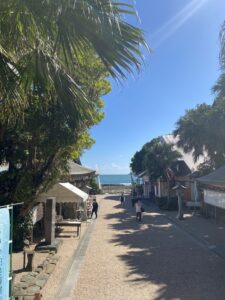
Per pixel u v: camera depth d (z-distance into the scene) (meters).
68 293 9.68
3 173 13.91
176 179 38.34
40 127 10.23
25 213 14.66
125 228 23.14
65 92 6.05
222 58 10.99
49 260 13.34
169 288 9.91
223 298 8.91
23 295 9.23
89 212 31.27
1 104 6.20
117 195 67.25
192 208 34.62
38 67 5.48
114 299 9.10
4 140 12.59
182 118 31.67
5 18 4.82
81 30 4.41
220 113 28.45
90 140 15.41
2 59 5.29
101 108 13.05
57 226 20.95
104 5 4.25
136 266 12.66
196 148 31.44
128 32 4.41
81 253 15.23
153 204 43.62
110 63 4.65
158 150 41.81
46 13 4.43
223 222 24.30
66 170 15.60
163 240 18.27
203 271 11.73
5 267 6.77
